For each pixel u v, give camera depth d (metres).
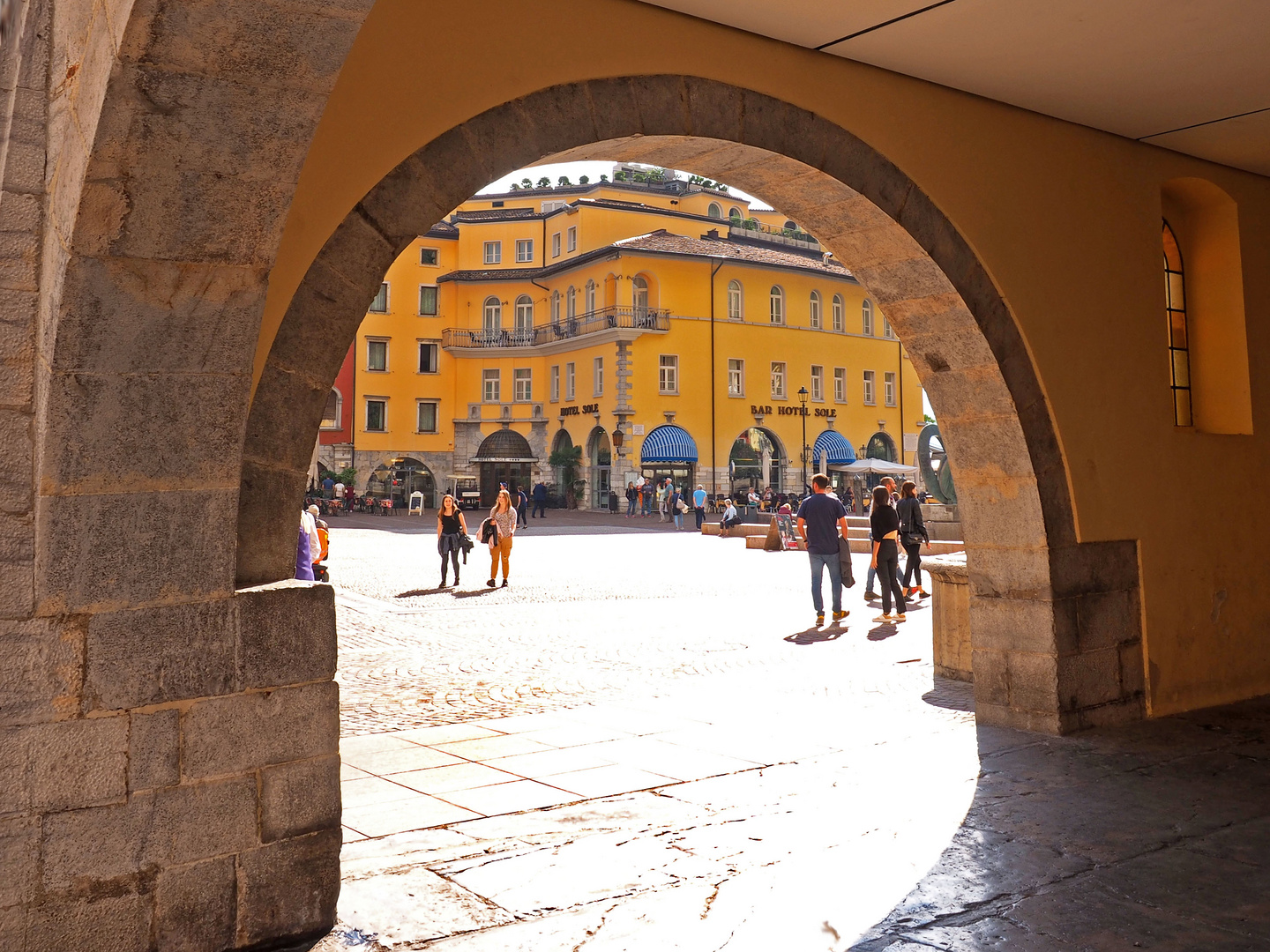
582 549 26.95
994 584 6.90
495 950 3.54
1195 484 7.60
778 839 4.67
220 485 3.45
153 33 2.71
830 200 6.14
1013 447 6.64
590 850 4.56
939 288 6.43
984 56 5.89
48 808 3.20
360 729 7.19
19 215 3.35
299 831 3.63
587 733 6.95
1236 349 8.06
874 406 55.19
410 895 4.04
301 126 3.07
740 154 5.60
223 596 3.49
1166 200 8.16
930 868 4.29
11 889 3.14
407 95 4.26
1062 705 6.59
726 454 49.69
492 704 8.02
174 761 3.39
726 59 5.38
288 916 3.60
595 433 50.69
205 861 3.44
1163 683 7.21
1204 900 3.96
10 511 3.26
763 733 6.85
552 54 4.71
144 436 3.29
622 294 48.12
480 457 56.06
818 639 11.30
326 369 4.07
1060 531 6.70
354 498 52.69
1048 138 6.92
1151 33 5.60
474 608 14.51
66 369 3.14
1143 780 5.57
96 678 3.27
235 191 3.12
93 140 2.86
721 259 49.31
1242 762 5.93
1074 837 4.67
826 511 12.43
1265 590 8.04
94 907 3.26
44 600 3.19
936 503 24.72
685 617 13.45
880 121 6.05
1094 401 7.02
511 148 4.57
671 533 35.00
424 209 4.30
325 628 3.71
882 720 7.16
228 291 3.28
